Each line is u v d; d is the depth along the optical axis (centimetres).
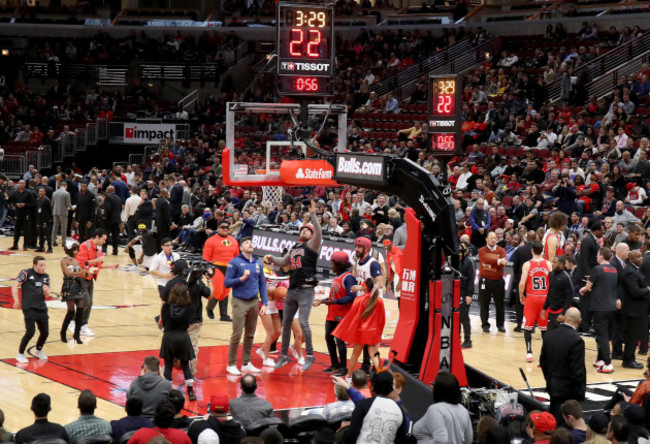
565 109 3069
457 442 823
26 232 2630
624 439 810
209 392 1285
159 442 761
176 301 1232
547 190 2369
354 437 849
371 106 3584
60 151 3794
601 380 1391
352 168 1156
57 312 1805
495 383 1105
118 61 4297
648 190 2281
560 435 760
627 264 1447
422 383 1061
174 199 2702
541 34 3700
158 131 3922
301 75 1380
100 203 2791
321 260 2311
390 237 2100
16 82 4356
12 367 1399
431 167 2550
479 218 2170
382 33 4103
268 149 1488
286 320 1414
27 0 4666
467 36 3875
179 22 4459
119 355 1488
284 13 1364
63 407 1189
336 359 1385
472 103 3234
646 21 3434
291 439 978
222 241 1742
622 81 3106
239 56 4316
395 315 1848
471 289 1569
